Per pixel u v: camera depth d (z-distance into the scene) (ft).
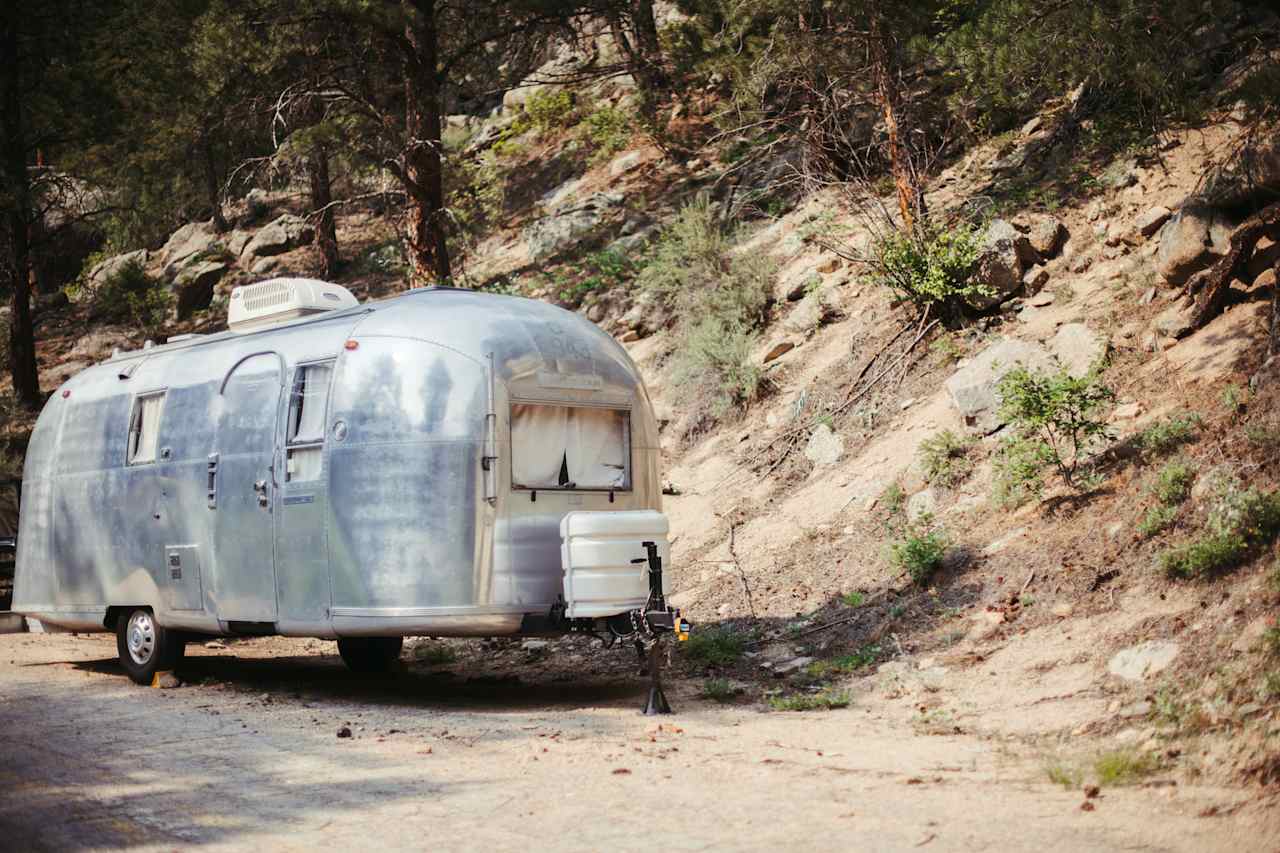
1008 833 16.22
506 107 97.45
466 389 27.14
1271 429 27.96
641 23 65.31
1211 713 20.38
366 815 18.13
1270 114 34.30
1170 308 36.17
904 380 42.52
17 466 61.41
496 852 16.07
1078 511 30.73
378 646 36.42
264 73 57.11
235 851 16.43
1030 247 42.34
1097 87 45.21
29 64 75.36
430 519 26.81
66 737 24.97
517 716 26.73
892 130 46.60
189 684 33.63
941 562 32.01
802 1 49.93
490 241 78.54
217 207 73.72
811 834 16.44
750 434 46.32
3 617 48.19
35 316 93.25
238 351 31.76
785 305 51.65
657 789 19.22
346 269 86.12
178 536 32.04
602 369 29.32
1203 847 15.40
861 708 25.73
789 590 35.83
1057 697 23.63
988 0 41.01
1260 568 24.18
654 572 26.53
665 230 63.57
